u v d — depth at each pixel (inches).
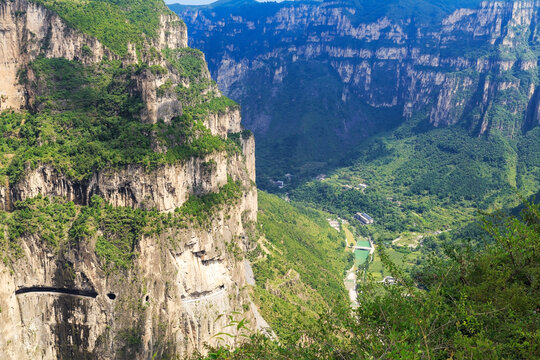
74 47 5610.2
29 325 4244.6
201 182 5036.9
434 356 1659.7
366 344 1802.4
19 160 4379.9
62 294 4281.5
